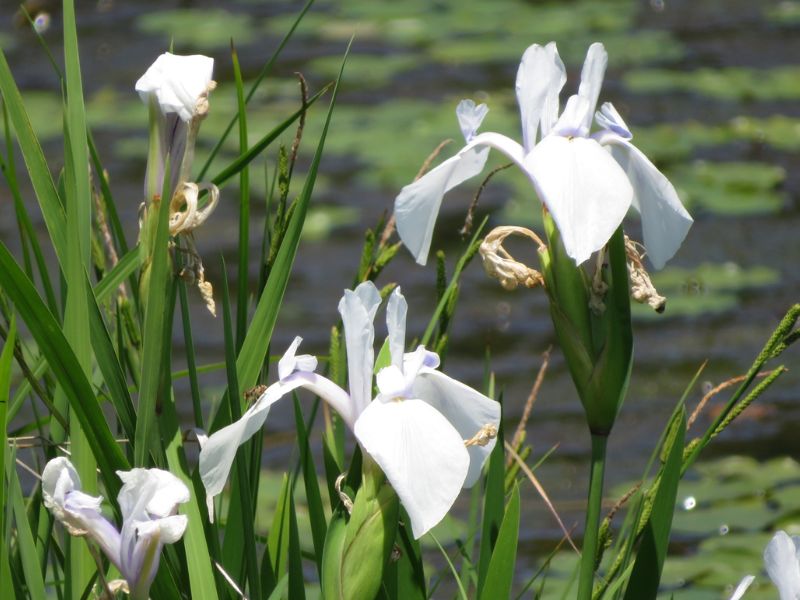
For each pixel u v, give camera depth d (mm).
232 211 7723
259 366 2850
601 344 2824
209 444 2783
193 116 2830
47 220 2842
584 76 2832
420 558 2889
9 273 2756
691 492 4750
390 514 2787
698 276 6930
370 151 8477
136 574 2756
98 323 2822
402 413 2752
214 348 6191
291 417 5637
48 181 2840
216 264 6980
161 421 2836
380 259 2957
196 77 2832
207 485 2785
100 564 2766
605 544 2910
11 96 2834
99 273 2971
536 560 4406
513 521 2820
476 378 5836
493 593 2822
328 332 6207
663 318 6598
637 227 7285
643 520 2885
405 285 6859
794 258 7215
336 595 2793
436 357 2805
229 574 2861
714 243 7445
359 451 2855
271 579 2881
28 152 2836
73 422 2828
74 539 2838
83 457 2828
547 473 5102
